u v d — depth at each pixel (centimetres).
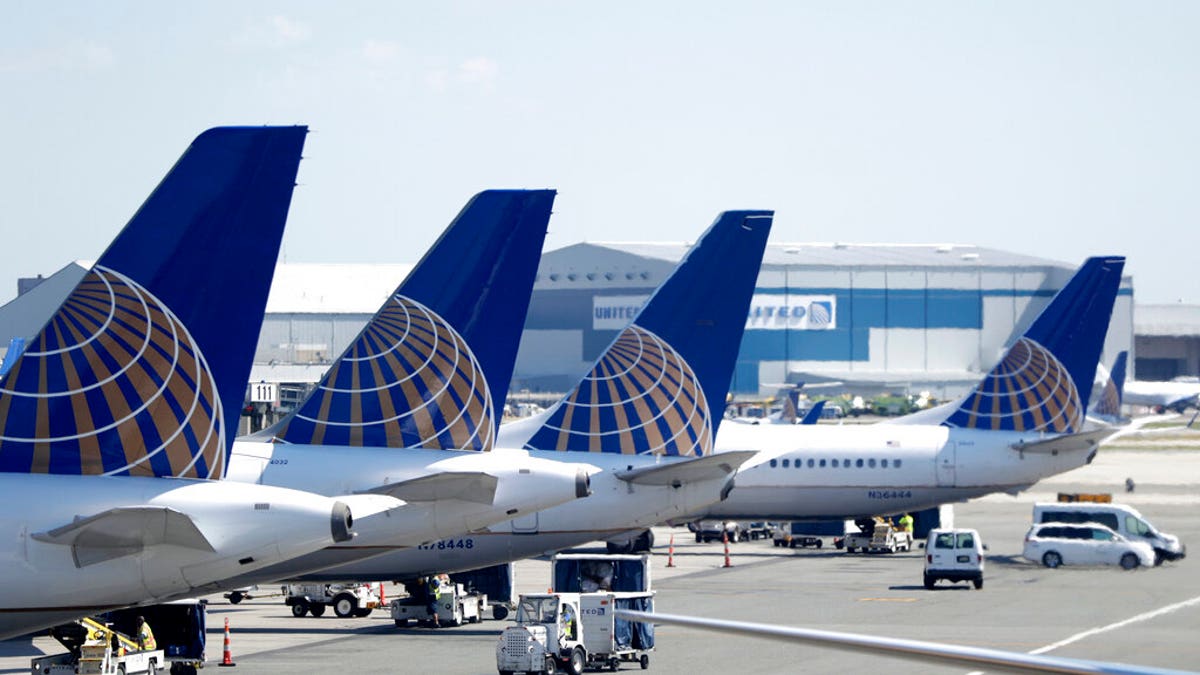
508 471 18038
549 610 18025
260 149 13138
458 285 18462
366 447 18250
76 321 12950
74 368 12925
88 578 12462
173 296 13038
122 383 12962
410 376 18400
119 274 13000
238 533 12812
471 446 18388
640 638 18612
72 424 12888
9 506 12525
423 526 17100
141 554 12581
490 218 18500
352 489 17912
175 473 13000
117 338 12975
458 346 18438
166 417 13012
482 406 18450
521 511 17950
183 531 12419
